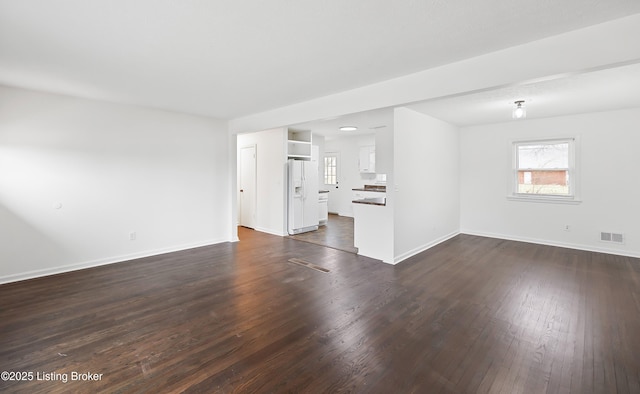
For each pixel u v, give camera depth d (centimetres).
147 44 236
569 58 217
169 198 492
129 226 449
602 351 221
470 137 620
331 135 816
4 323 260
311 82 332
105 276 378
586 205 498
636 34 193
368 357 214
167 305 296
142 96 391
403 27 209
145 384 186
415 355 216
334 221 806
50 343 230
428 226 523
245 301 306
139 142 455
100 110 416
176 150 497
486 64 255
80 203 403
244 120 533
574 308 290
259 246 536
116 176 434
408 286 347
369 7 183
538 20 200
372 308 291
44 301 304
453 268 411
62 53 252
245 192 719
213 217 554
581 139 496
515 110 409
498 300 309
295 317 273
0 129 344
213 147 547
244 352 220
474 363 207
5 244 351
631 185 459
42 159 372
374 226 456
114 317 271
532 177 557
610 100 399
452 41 231
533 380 191
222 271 399
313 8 185
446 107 438
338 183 911
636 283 352
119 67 285
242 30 213
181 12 189
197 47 241
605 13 191
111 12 188
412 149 468
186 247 516
